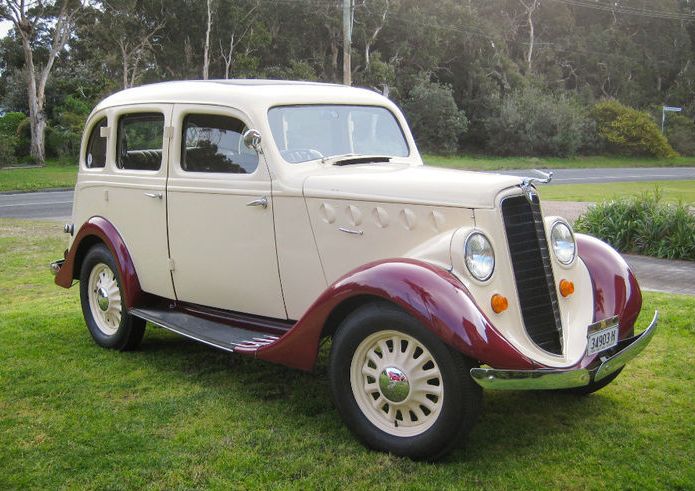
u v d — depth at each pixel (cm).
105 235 536
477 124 5059
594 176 3256
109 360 520
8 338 578
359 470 341
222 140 457
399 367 349
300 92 463
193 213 471
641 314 609
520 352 332
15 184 2558
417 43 5047
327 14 4688
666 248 977
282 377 480
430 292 331
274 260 433
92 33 4291
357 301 368
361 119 489
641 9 7075
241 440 376
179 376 483
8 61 4641
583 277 416
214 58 4588
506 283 357
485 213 357
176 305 513
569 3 6625
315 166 436
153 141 503
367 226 388
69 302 725
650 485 324
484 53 5269
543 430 388
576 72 6731
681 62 7212
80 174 580
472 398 332
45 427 395
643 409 415
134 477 336
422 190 374
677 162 4966
